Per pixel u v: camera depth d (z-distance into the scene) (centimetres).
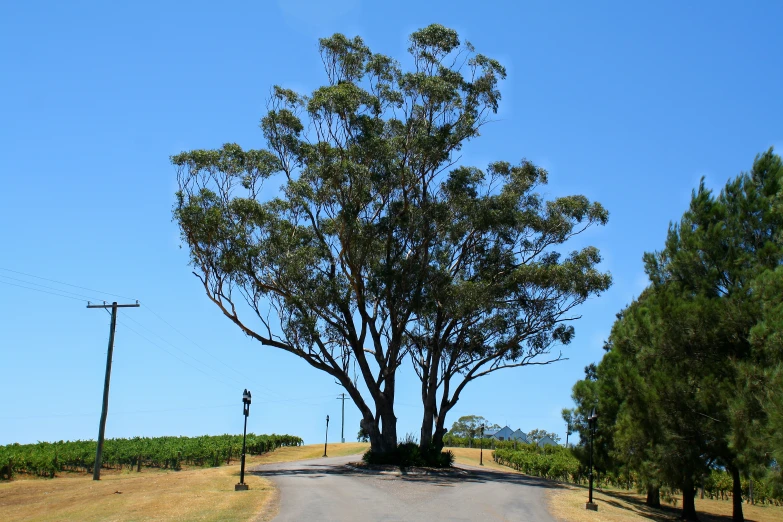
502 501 2353
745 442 1967
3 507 2448
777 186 2408
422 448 3694
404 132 3572
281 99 3406
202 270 3259
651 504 3588
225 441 5722
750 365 1972
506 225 3584
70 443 4803
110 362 3500
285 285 3381
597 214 3684
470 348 3788
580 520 2042
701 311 2255
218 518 1795
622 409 2772
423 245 3578
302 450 6881
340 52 3516
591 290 3562
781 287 2005
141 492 2494
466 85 3528
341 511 1930
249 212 3231
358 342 3606
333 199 3431
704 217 2527
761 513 3881
